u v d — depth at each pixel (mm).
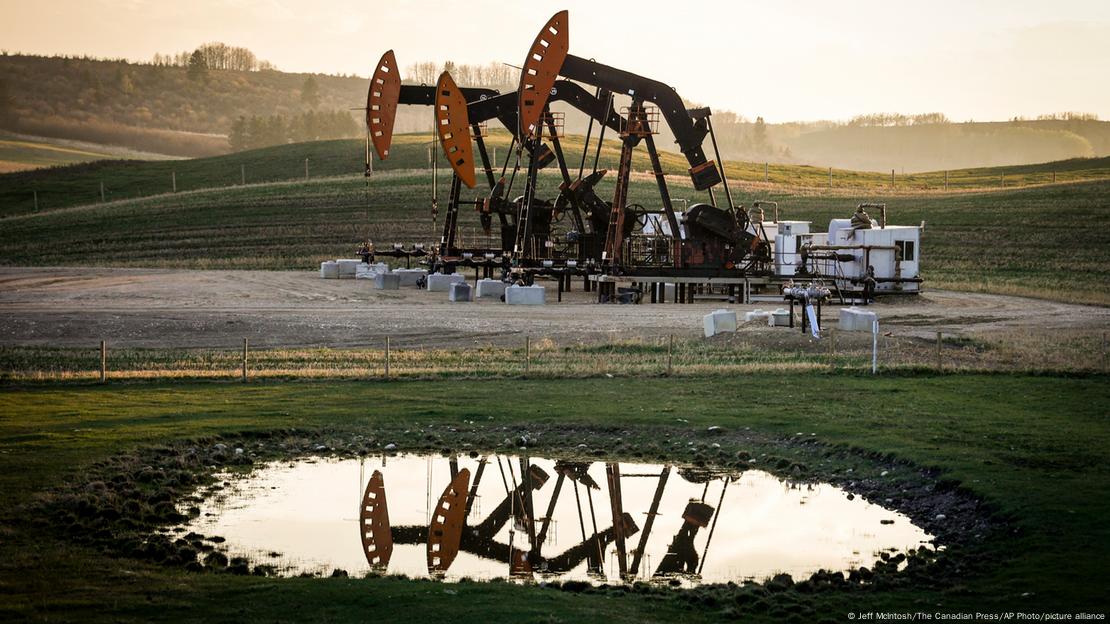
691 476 19406
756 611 12320
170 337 37719
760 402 25047
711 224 51812
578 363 31016
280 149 157375
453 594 12750
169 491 17562
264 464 19906
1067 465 18094
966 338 36531
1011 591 12469
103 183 138250
